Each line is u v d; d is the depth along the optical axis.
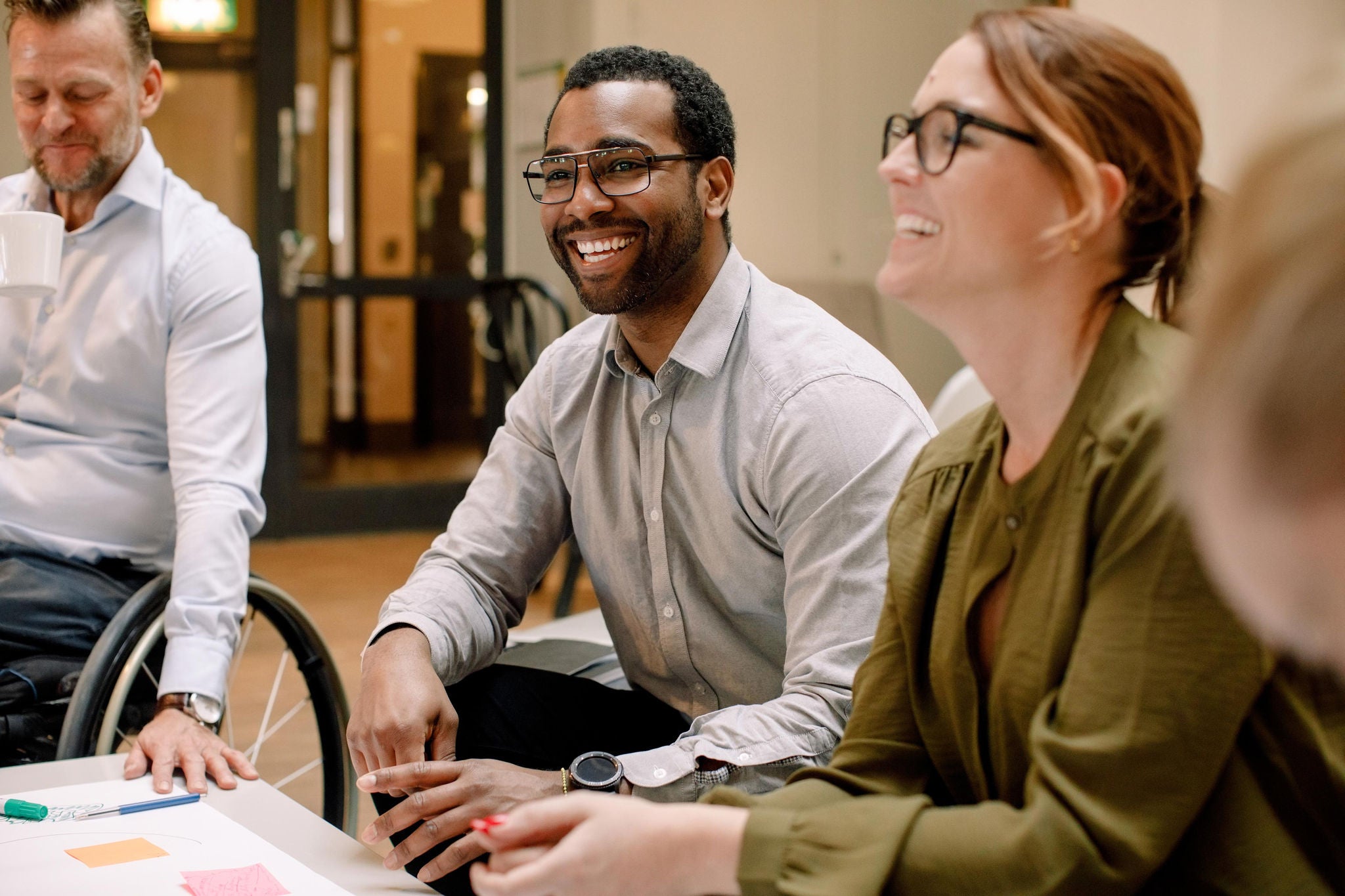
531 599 4.30
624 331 1.46
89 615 1.77
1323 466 0.32
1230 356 0.33
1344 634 0.36
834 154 5.95
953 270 0.79
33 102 1.80
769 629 1.46
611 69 1.42
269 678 3.35
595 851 0.81
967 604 0.85
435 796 1.14
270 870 1.01
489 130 5.85
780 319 1.41
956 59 0.79
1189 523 0.71
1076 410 0.78
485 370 5.95
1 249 1.38
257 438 1.91
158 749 1.30
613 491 1.51
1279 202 0.31
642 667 1.57
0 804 1.14
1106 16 4.36
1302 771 0.72
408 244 5.75
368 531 5.66
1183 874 0.74
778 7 5.75
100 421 1.91
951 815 0.77
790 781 0.95
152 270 1.89
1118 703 0.72
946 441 0.93
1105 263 0.79
